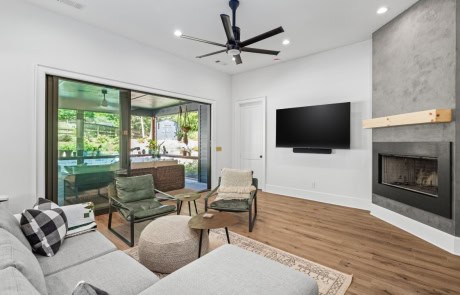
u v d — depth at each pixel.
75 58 3.32
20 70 2.86
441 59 2.60
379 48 3.59
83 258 1.61
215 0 2.88
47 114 3.13
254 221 3.43
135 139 8.07
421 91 2.85
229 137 5.97
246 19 3.31
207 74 5.37
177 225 2.27
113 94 3.87
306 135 4.62
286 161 5.06
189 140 7.47
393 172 3.51
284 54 4.62
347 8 3.05
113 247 1.79
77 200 3.49
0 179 2.75
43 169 3.05
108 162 3.83
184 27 3.57
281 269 1.38
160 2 2.93
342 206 4.23
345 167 4.24
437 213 2.62
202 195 5.16
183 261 2.03
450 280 2.00
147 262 2.04
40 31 3.01
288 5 2.97
